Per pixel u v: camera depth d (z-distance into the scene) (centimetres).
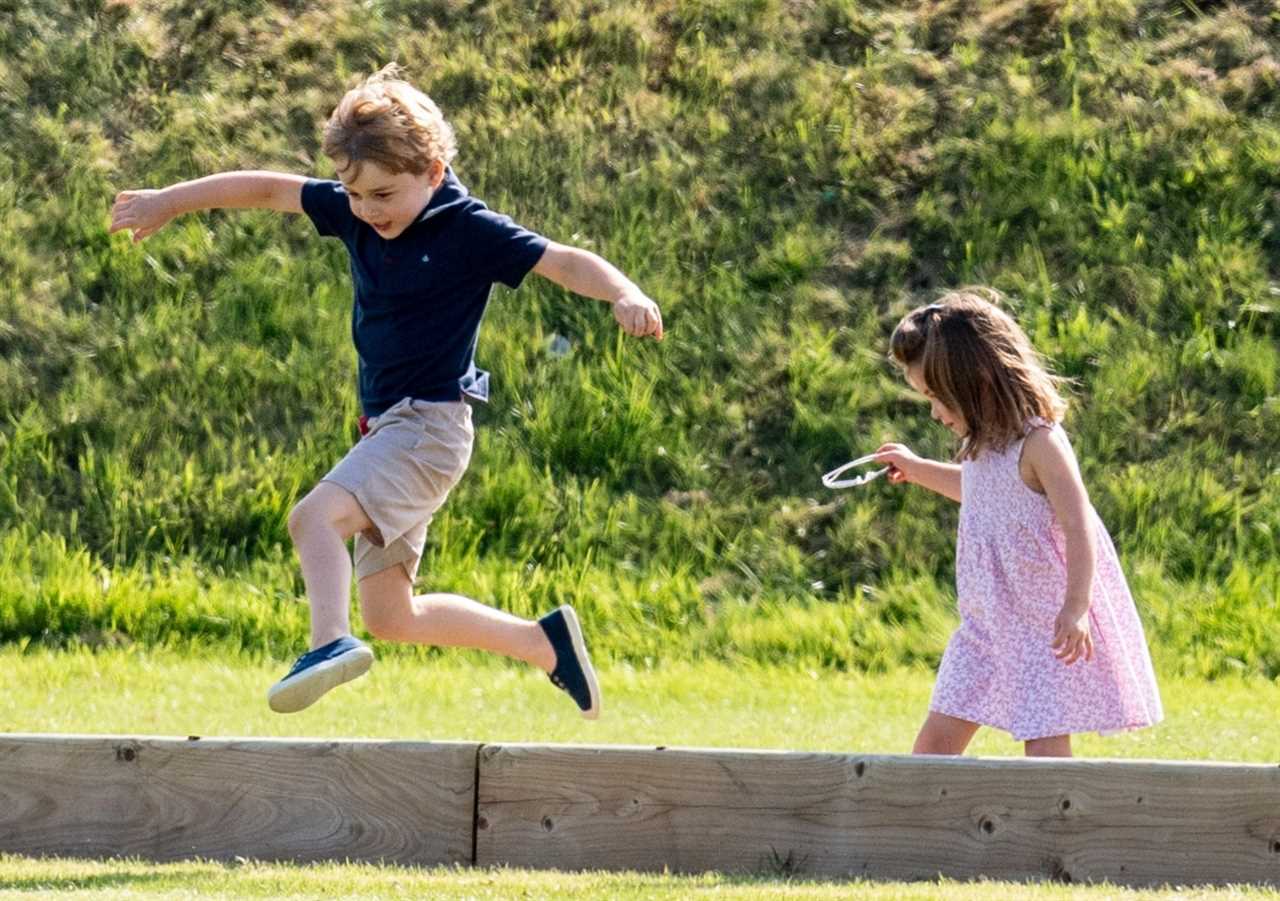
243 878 1345
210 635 3412
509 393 3900
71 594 3462
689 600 3503
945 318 1712
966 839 1388
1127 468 3691
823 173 4303
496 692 3023
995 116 4369
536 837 1445
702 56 4616
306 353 4009
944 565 3578
